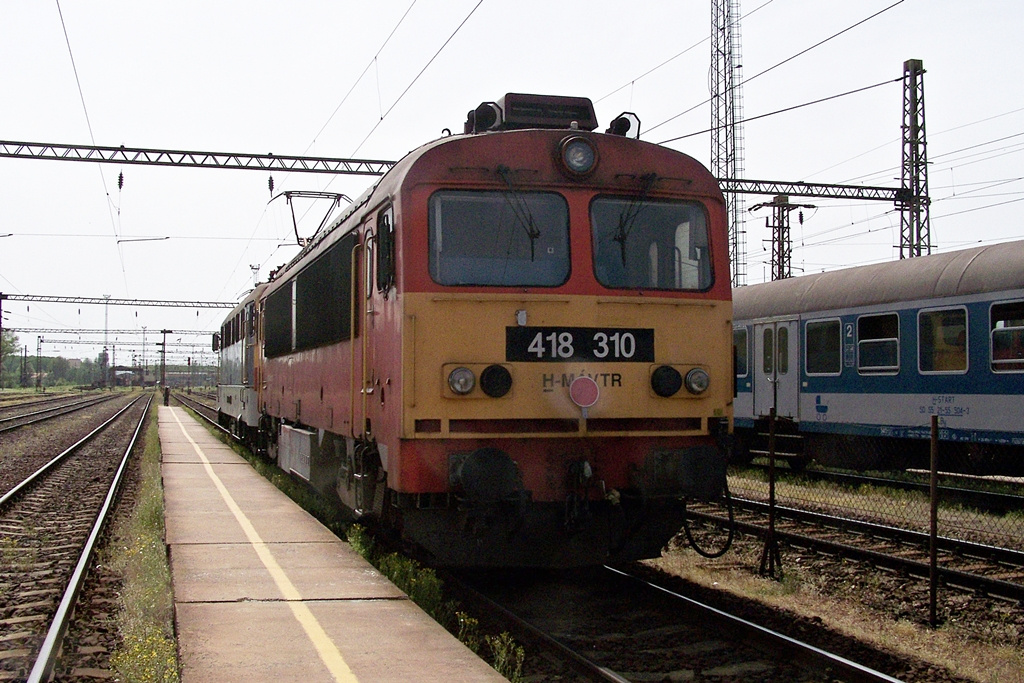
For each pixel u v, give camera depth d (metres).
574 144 7.71
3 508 13.43
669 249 7.96
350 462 9.74
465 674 5.22
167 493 13.73
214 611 6.59
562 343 7.53
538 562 7.93
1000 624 7.42
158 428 34.28
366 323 8.77
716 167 30.88
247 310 20.77
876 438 16.50
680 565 9.45
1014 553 9.59
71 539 11.12
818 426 17.47
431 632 6.07
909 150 29.20
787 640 6.40
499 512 7.40
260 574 7.82
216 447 24.33
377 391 8.27
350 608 6.69
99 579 8.77
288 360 14.11
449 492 7.32
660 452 7.69
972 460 14.48
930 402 14.97
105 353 126.75
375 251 8.40
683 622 7.25
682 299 7.86
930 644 6.92
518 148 7.72
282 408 14.72
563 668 6.12
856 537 11.11
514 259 7.58
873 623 7.48
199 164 25.83
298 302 13.23
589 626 7.19
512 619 6.97
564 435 7.46
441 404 7.30
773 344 18.75
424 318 7.33
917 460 15.71
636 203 7.89
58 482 17.17
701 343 7.91
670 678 6.00
